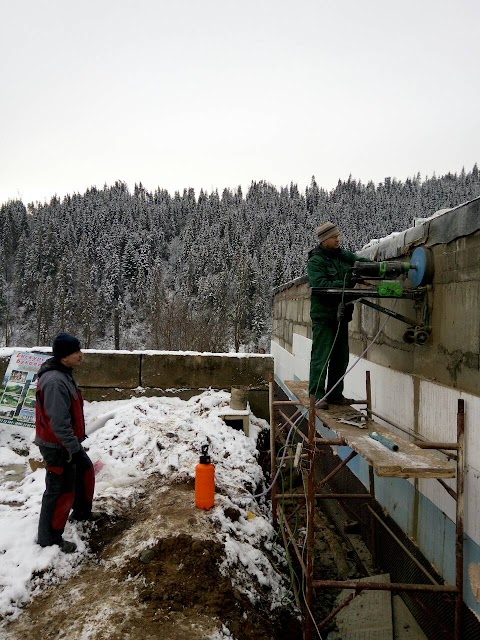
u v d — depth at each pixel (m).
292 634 3.51
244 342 43.81
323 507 6.48
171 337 32.44
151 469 5.40
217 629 2.89
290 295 10.59
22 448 6.65
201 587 3.23
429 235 3.78
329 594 4.35
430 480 3.68
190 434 6.30
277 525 5.00
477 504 2.98
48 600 3.10
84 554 3.65
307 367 8.59
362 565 4.80
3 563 3.33
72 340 3.72
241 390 7.17
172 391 8.22
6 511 4.29
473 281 3.14
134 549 3.61
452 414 3.37
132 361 8.23
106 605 3.00
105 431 6.63
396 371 4.45
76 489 3.96
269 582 3.82
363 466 5.30
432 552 3.62
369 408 4.63
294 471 6.83
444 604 3.38
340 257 4.39
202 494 4.27
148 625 2.84
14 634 2.77
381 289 3.81
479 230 3.05
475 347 3.10
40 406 3.57
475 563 2.99
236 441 6.32
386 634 3.67
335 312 4.27
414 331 3.88
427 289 3.78
